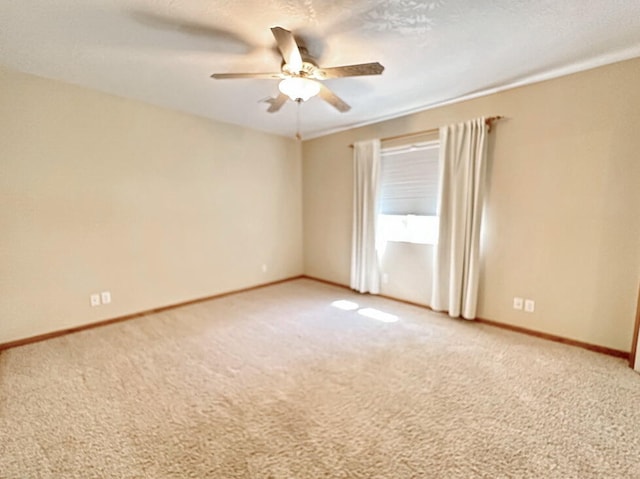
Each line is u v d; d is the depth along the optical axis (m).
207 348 2.70
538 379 2.18
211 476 1.41
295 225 5.20
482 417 1.80
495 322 3.19
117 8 1.81
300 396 2.01
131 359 2.50
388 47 2.25
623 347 2.50
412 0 1.73
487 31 2.04
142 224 3.48
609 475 1.40
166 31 2.06
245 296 4.26
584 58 2.38
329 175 4.79
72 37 2.13
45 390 2.07
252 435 1.67
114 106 3.19
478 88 2.97
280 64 2.51
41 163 2.81
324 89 2.38
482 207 3.14
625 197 2.42
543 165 2.78
